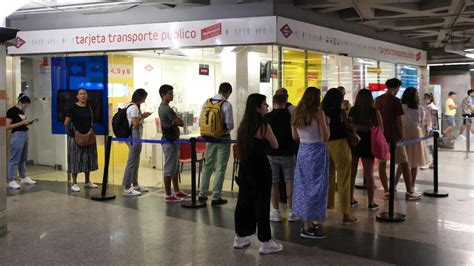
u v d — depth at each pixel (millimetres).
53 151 9602
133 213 6465
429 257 4613
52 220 6105
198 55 9172
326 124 5062
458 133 13523
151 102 9750
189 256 4684
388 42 10828
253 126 4742
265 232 4730
